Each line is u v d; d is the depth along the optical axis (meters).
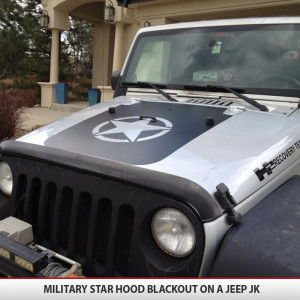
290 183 2.00
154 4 9.41
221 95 2.81
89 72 18.81
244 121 2.27
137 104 2.80
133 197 1.66
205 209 1.51
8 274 1.74
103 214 1.78
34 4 15.82
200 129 2.16
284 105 2.59
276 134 2.12
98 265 1.80
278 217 1.64
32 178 2.03
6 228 1.91
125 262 1.72
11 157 2.13
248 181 1.74
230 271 1.46
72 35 18.66
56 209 1.91
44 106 14.20
